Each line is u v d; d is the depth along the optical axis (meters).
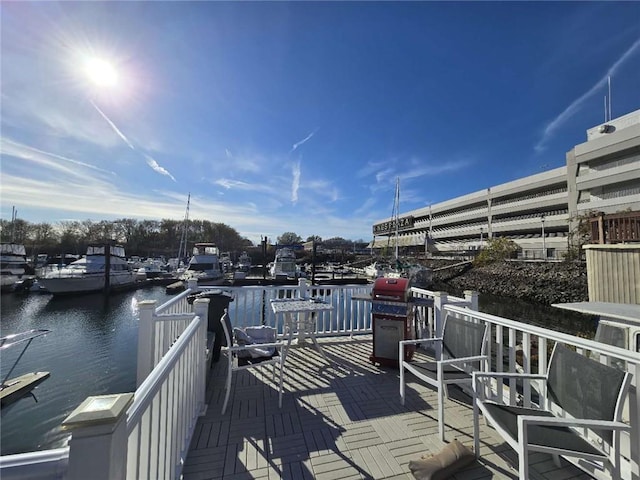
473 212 47.88
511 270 24.81
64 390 7.73
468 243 47.22
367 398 3.00
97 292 22.27
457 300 3.75
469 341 2.87
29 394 7.45
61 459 0.92
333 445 2.26
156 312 3.14
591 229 6.54
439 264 37.97
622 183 25.11
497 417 1.91
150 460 1.39
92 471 0.88
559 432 1.82
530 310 18.84
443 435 2.35
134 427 1.15
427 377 2.57
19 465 0.88
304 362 3.94
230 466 2.03
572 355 2.00
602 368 1.79
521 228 39.59
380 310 3.85
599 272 6.18
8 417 6.48
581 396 1.88
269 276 31.70
